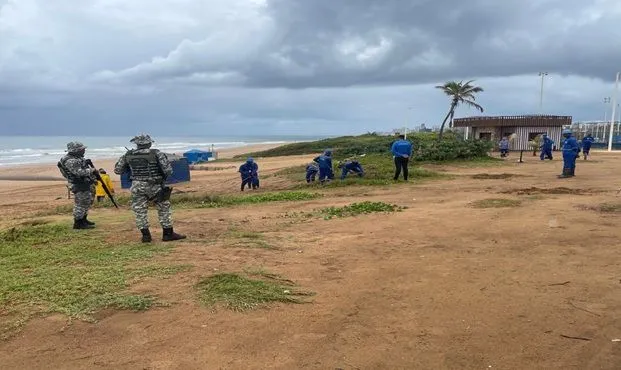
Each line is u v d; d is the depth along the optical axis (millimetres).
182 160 21062
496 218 9242
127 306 4648
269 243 7531
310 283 5430
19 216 13641
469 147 25641
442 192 13945
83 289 5152
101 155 67562
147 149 7668
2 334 4105
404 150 17031
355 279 5578
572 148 17250
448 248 7016
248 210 12078
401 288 5242
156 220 10336
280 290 5129
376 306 4719
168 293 5031
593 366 3535
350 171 18859
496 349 3805
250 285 5219
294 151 55406
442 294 5031
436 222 9055
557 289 5121
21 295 4996
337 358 3686
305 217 10352
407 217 9734
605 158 28344
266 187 19359
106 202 15336
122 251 6977
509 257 6422
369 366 3564
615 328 4148
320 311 4590
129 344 3918
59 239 8258
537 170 20609
